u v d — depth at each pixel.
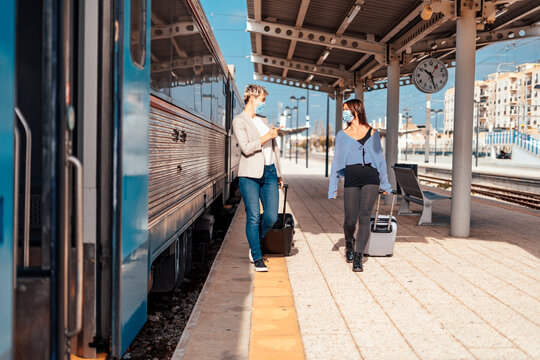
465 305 4.31
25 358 2.07
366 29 11.52
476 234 7.86
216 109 8.59
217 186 8.88
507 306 4.29
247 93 5.49
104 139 2.75
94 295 2.77
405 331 3.70
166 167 4.41
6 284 1.83
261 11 11.20
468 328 3.77
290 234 6.24
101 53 2.73
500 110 101.12
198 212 6.44
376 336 3.60
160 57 4.08
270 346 3.42
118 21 2.73
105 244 2.77
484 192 19.66
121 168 2.76
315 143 155.62
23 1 2.41
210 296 4.57
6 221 1.82
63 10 1.98
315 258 6.14
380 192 5.60
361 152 5.41
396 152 11.86
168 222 4.38
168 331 4.60
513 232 8.05
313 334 3.64
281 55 16.12
